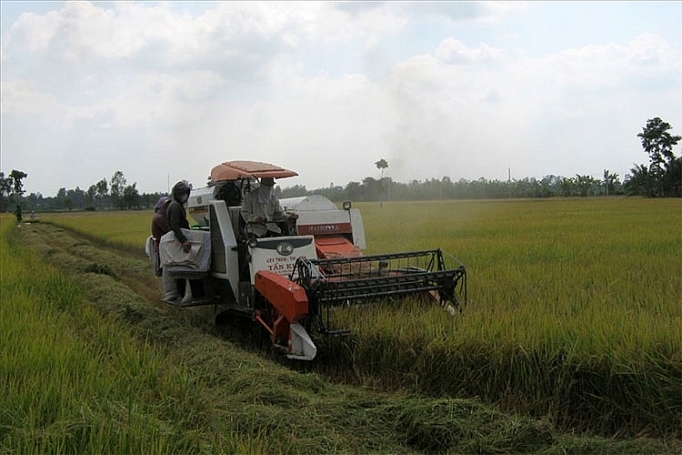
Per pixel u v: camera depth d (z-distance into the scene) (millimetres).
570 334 6418
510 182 87500
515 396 6191
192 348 7938
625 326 6492
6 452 4352
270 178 9438
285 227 9656
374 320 7625
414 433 5383
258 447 4516
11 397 5277
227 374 6699
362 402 5930
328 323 7320
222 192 10250
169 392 5746
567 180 101375
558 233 21625
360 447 5125
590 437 5520
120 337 7941
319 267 8461
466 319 7258
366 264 9023
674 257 13727
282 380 6465
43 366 6273
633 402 5684
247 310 8656
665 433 5512
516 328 6738
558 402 5961
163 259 9891
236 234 9352
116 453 4336
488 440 5156
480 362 6457
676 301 8281
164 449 4484
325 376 7355
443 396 6301
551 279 10742
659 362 5770
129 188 106750
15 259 18359
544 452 5047
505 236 20672
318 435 5172
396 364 6988
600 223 27234
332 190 66938
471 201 70938
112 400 5402
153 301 12594
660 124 84688
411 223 29078
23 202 111625
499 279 10852
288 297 7312
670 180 82188
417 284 8086
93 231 33812
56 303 10648
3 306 9773
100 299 11547
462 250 15938
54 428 4699
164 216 11258
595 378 5875
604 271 11523
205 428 5180
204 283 9867
